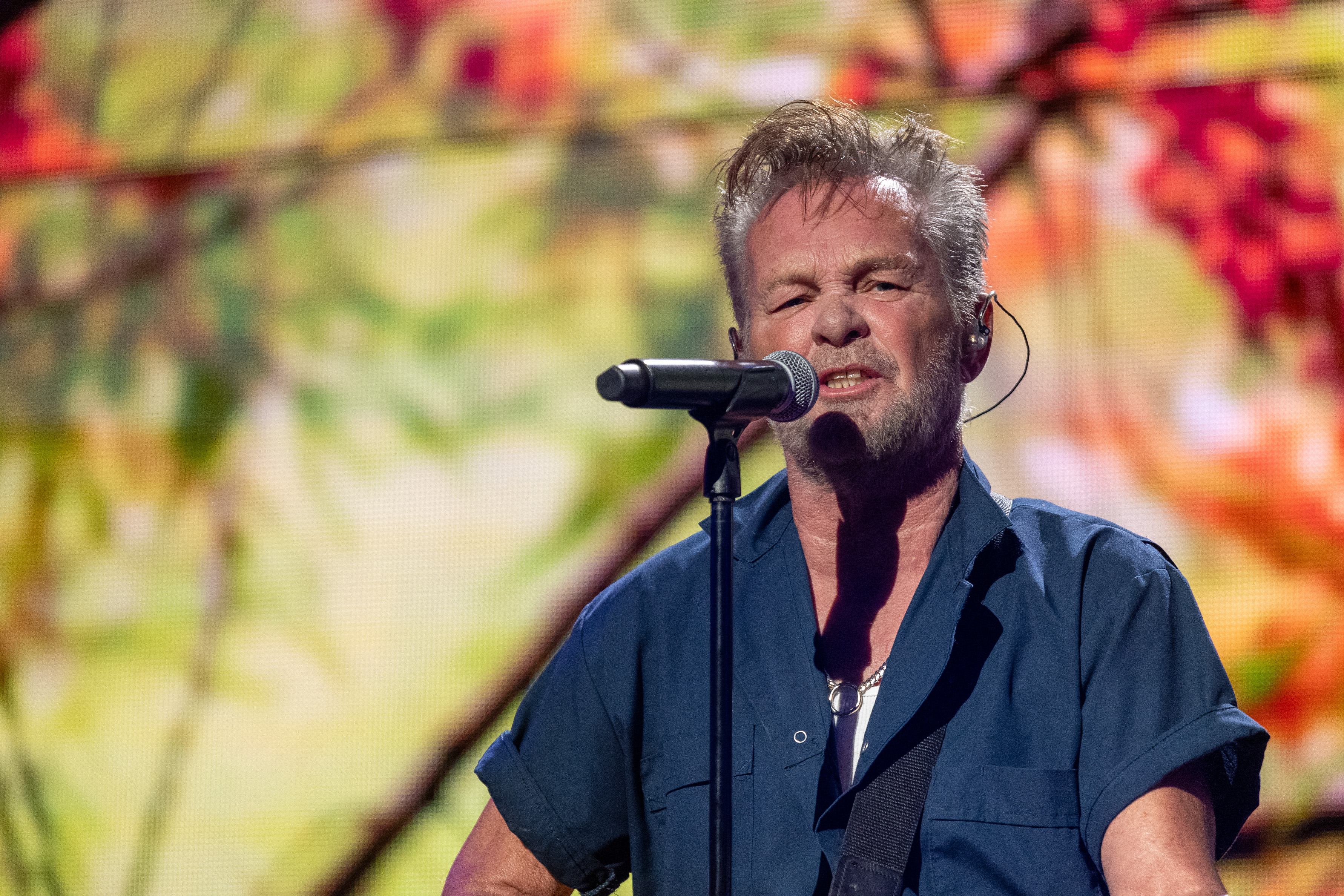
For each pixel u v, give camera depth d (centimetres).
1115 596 528
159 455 1537
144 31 1591
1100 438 1305
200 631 1502
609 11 1482
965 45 1384
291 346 1524
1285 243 1292
